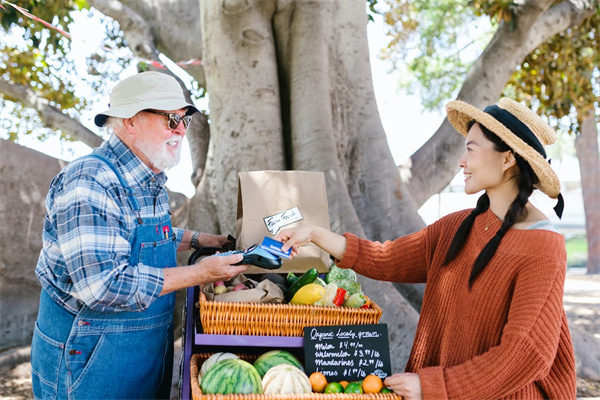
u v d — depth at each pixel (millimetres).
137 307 2100
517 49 6277
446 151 6223
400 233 5062
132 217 2248
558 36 8453
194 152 5957
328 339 2092
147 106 2264
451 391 1878
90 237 2059
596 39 8602
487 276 1973
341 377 2068
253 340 2100
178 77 6297
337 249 2500
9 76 8727
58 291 2248
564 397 1968
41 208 6055
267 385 1921
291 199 2645
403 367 4141
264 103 4773
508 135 1947
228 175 4738
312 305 2121
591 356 5637
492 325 1962
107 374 2246
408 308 4367
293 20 4965
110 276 2039
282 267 2615
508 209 2000
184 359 2371
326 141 4758
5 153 5930
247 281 2488
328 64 5043
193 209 4973
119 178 2232
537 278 1851
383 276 2469
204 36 5039
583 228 26625
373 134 5273
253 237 2564
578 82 9016
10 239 5902
